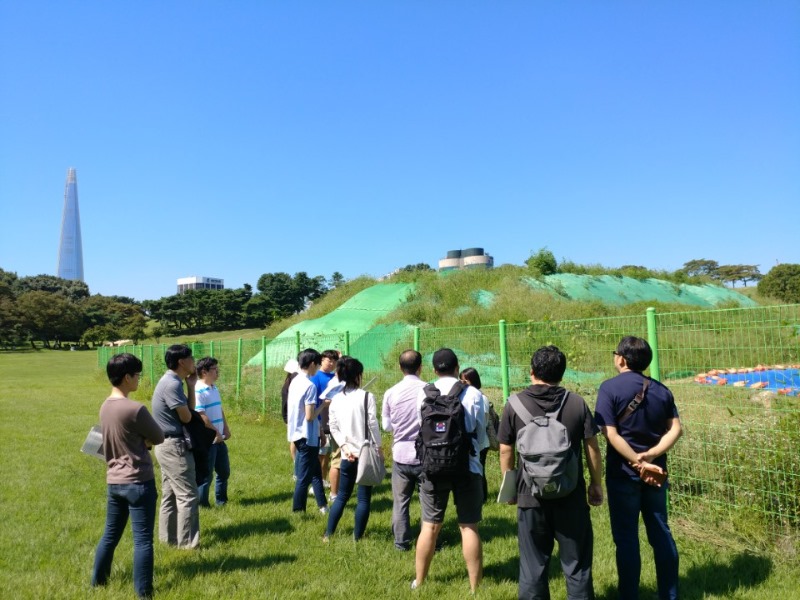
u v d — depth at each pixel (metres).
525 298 25.22
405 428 5.07
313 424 6.39
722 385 5.13
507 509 6.49
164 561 5.08
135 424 4.25
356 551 5.24
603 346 6.29
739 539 5.00
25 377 32.59
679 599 4.07
